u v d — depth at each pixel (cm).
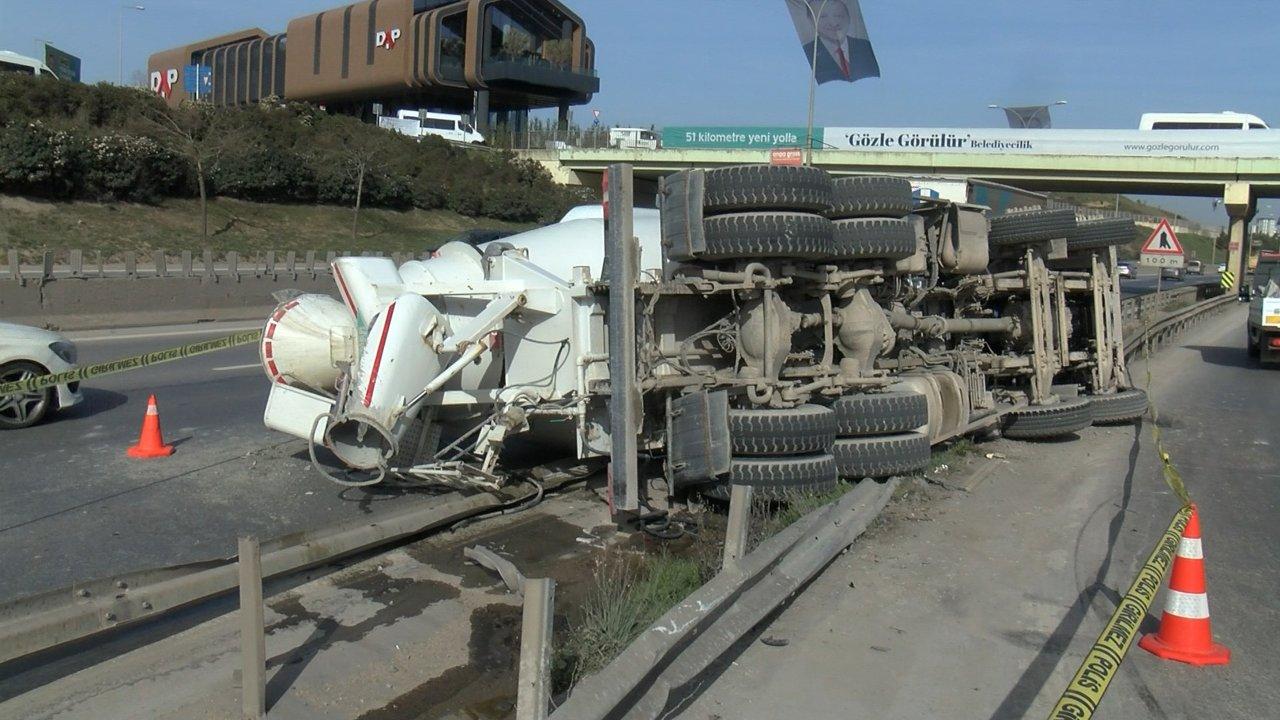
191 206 3934
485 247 792
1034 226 1037
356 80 6625
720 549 622
